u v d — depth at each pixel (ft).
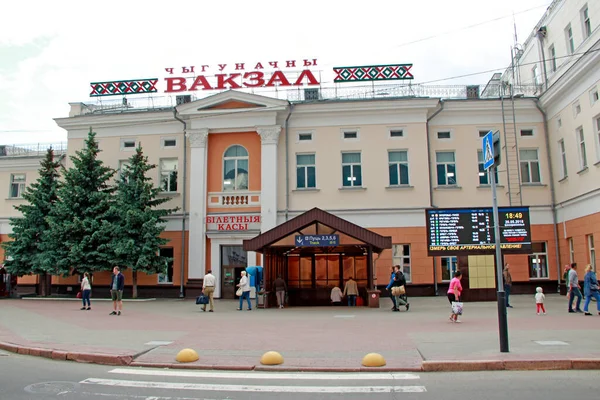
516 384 26.40
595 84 73.15
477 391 25.16
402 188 89.81
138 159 91.30
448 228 71.46
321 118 92.89
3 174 111.55
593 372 28.99
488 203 89.66
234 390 26.13
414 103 90.43
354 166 92.38
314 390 25.98
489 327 45.91
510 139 90.89
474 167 90.84
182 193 94.32
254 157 92.84
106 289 93.61
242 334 44.09
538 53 99.50
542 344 35.40
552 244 88.07
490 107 91.35
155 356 34.47
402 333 43.21
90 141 92.02
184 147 95.76
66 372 30.86
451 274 88.22
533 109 91.30
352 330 45.93
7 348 38.55
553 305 68.03
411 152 90.63
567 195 84.07
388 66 94.63
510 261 87.92
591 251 77.00
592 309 61.00
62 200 90.27
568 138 83.15
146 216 87.10
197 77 97.04
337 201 90.63
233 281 90.48
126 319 57.21
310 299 81.00
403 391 25.50
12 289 94.73
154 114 96.02
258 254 88.84
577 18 81.25
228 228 90.68
